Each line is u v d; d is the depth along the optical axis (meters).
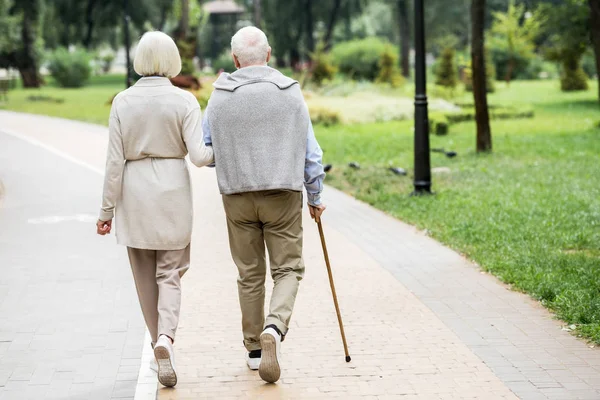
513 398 6.33
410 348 7.51
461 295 9.38
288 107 6.37
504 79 70.94
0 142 27.50
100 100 54.22
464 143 28.50
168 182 6.41
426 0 92.69
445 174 20.47
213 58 125.69
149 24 87.75
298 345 7.60
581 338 7.82
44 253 11.45
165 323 6.36
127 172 6.45
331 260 11.17
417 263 11.03
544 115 39.25
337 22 93.69
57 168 20.83
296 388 6.54
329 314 8.59
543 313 8.66
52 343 7.64
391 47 54.12
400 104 39.81
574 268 10.34
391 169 21.36
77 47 93.00
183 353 7.37
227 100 6.38
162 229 6.43
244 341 6.86
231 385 6.60
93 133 31.16
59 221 13.82
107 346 7.56
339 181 19.67
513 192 17.05
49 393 6.44
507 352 7.41
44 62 78.12
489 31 70.25
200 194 17.30
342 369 6.97
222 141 6.40
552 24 49.34
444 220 13.95
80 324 8.22
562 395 6.38
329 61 50.22
